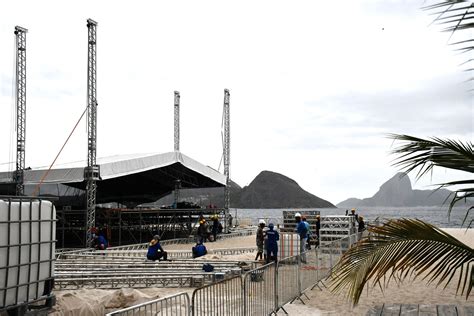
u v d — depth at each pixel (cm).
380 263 438
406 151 420
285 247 1805
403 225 445
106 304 1050
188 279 1391
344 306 1045
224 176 4153
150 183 4341
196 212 3866
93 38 2756
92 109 2784
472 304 1036
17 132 3120
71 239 3725
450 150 407
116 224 3700
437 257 427
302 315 970
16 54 3219
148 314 879
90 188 2820
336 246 1586
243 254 2297
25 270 735
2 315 703
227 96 4388
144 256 2217
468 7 343
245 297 817
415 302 1071
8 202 700
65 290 1275
